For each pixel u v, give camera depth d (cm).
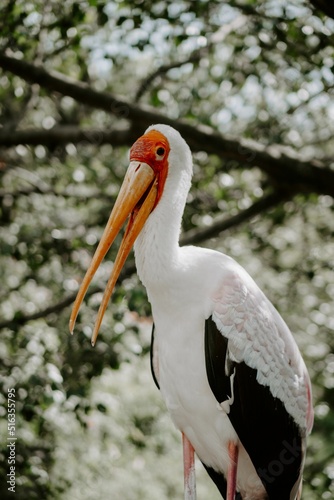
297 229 1126
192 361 510
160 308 517
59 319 977
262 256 1106
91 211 1034
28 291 1048
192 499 532
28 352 773
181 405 524
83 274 966
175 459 1136
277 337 524
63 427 916
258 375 512
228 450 521
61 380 752
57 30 920
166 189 518
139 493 1076
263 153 898
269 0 892
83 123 1148
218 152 899
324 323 1080
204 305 508
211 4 900
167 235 512
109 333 825
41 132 959
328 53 875
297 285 1101
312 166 905
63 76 902
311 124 1065
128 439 1053
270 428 521
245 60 948
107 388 1077
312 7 848
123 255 520
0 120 1076
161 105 1031
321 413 959
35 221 977
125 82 1191
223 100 1045
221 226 993
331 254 1102
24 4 874
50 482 876
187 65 985
